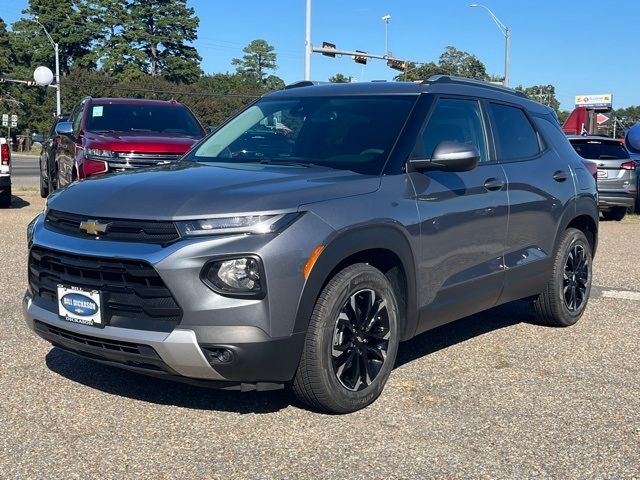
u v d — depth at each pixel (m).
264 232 3.70
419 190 4.52
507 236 5.28
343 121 4.95
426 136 4.79
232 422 4.03
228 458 3.61
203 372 3.69
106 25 88.81
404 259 4.35
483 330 6.07
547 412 4.28
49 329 4.15
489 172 5.18
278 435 3.87
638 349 5.59
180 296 3.62
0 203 13.61
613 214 15.40
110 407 4.20
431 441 3.84
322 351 3.90
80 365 4.89
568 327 6.22
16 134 79.25
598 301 7.25
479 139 5.27
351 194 4.12
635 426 4.11
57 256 4.00
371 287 4.16
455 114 5.12
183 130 11.39
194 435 3.86
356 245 4.01
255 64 117.81
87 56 87.31
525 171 5.55
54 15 87.75
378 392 4.29
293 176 4.23
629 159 14.80
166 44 90.81
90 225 3.89
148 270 3.66
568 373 4.99
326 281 3.97
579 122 30.19
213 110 77.69
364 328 4.17
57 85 57.69
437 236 4.59
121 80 84.06
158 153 10.17
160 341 3.64
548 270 5.84
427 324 4.67
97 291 3.83
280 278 3.69
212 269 3.65
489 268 5.12
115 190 4.09
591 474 3.53
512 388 4.66
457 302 4.85
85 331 3.87
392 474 3.48
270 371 3.75
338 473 3.47
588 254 6.34
